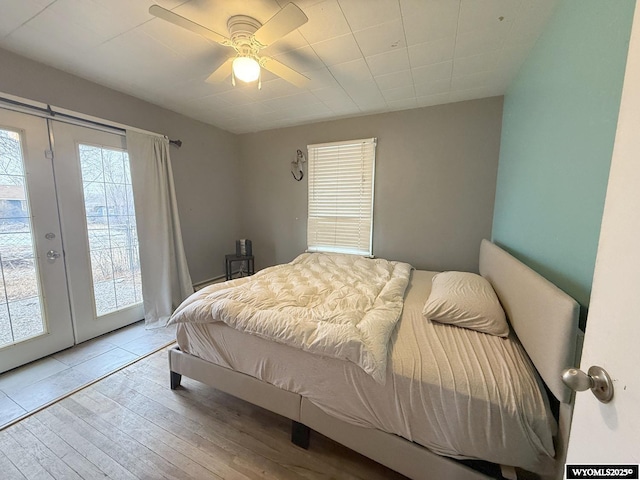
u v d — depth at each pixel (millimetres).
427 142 2959
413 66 2098
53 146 2166
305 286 2080
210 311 1640
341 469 1337
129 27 1652
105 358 2256
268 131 3832
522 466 1021
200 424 1598
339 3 1441
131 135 2607
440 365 1169
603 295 531
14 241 2012
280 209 3910
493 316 1461
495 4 1440
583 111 1109
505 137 2469
